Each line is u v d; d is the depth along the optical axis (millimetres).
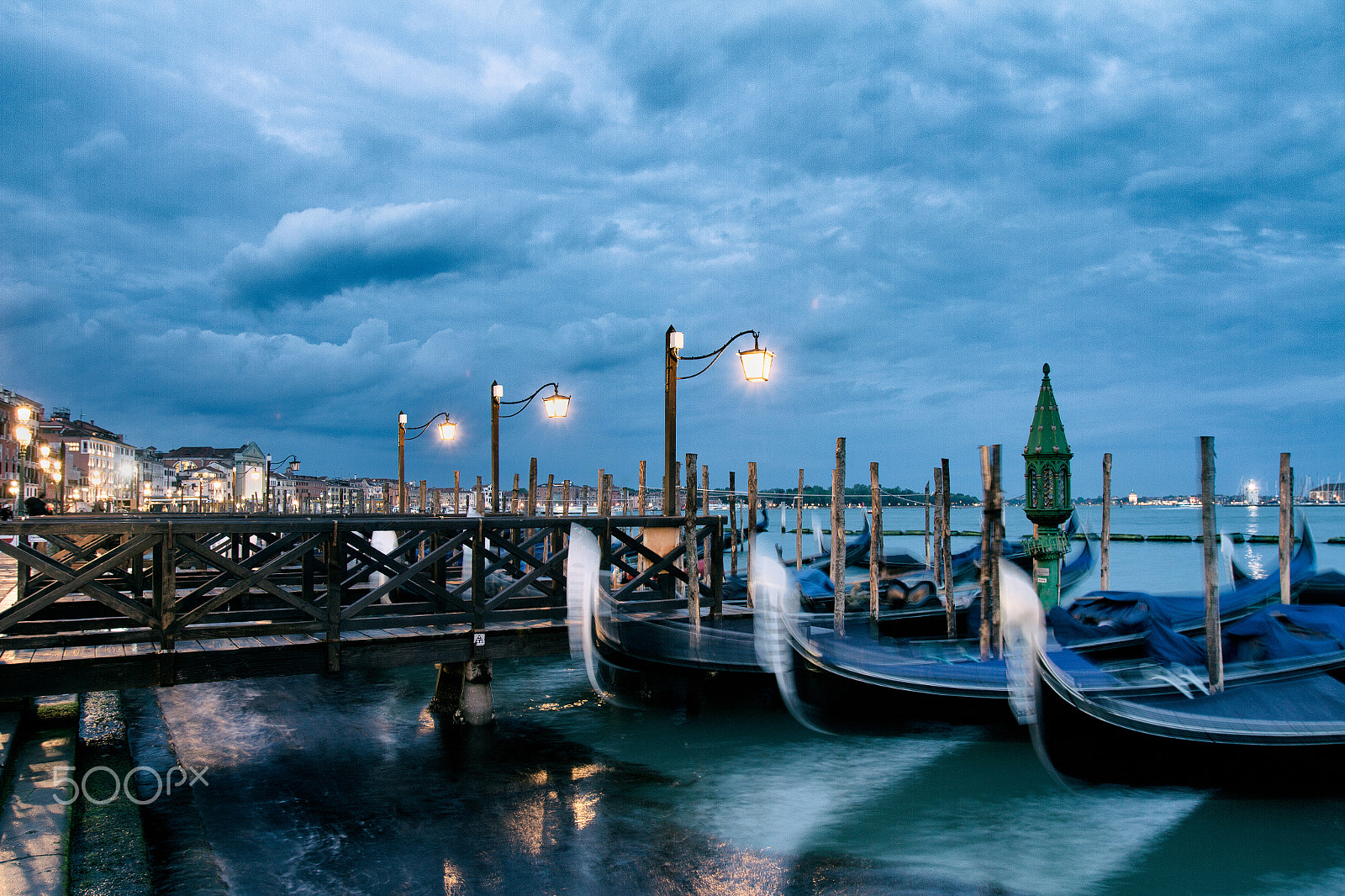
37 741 7836
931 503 20797
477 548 9547
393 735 10328
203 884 5902
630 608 10938
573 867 6660
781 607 10711
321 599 10273
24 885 4707
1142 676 9125
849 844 7285
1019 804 8219
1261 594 13727
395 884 6289
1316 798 8445
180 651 7934
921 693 9812
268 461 36906
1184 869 6934
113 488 106625
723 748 9867
